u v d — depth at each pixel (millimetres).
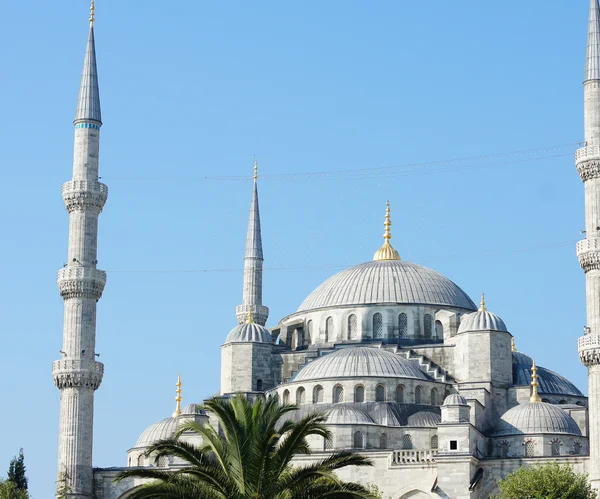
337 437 146250
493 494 140750
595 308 141000
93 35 167750
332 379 153500
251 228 186625
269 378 167500
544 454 145625
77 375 153625
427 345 164375
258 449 83250
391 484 141750
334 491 83562
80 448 152250
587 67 148250
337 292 174250
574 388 166250
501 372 159125
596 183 144000
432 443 148250
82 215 159375
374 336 169750
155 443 85250
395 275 173875
